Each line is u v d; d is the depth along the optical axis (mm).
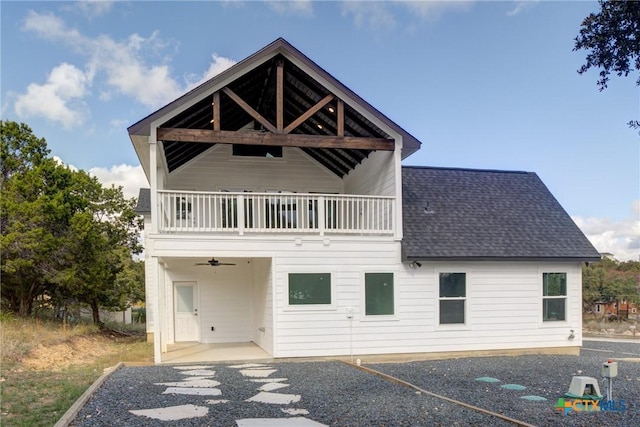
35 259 16531
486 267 12359
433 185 14266
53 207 17156
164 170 12883
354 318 11578
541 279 12648
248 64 10812
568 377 9266
